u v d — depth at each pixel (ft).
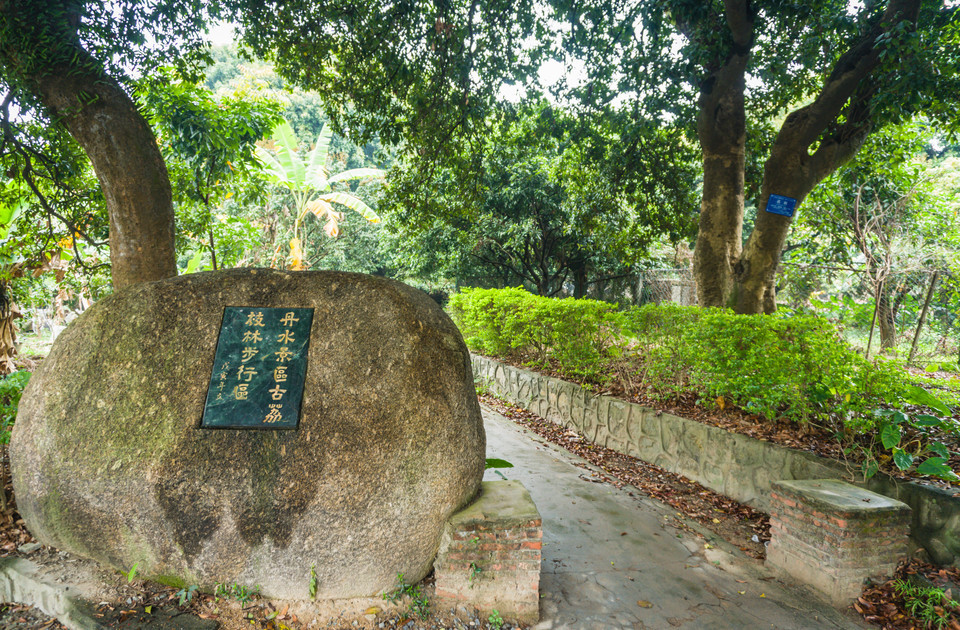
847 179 26.09
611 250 35.83
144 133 14.82
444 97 25.11
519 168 42.86
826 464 12.58
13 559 9.96
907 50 15.46
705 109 22.34
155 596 9.29
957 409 15.60
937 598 9.66
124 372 9.84
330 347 10.10
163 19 15.72
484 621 9.32
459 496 9.89
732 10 18.65
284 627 8.89
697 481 16.29
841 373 13.29
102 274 27.53
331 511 9.20
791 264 31.42
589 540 12.61
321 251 66.90
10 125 15.52
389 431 9.53
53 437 9.63
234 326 10.23
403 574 9.62
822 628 9.52
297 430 9.44
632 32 24.06
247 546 9.23
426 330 10.62
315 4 21.30
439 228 47.62
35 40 12.57
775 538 11.72
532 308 25.58
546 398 24.21
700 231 23.43
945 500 10.50
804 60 22.53
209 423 9.46
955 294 26.66
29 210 20.48
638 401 19.57
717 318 16.39
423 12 22.66
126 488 9.23
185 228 23.65
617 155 27.99
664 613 9.85
